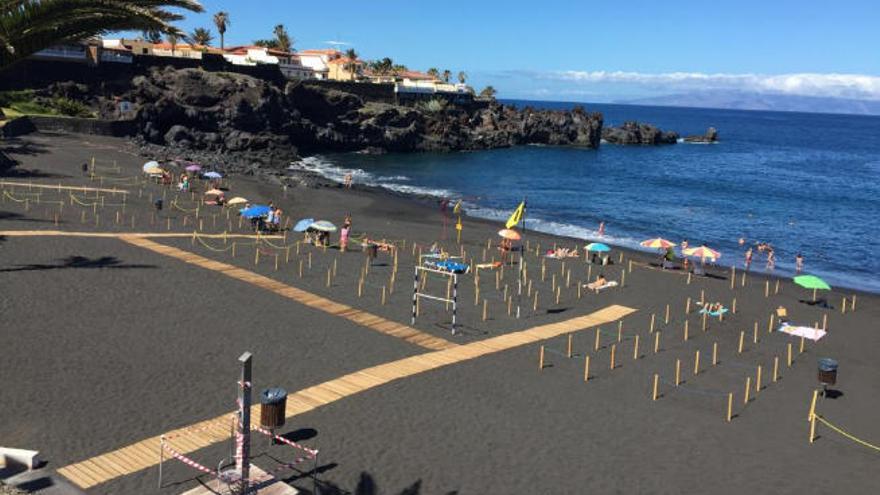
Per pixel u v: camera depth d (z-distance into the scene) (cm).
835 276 5784
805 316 4091
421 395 2483
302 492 1806
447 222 7138
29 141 8588
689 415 2505
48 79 10762
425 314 3525
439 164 13362
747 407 2619
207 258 4259
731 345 3416
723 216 8819
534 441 2198
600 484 1964
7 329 2770
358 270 4384
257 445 2034
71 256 3944
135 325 2967
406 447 2092
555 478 1980
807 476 2111
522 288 4306
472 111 18388
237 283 3772
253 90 12431
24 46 1506
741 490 1994
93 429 2044
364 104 15262
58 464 1833
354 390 2478
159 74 11712
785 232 7881
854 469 2178
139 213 5575
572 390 2655
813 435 2386
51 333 2781
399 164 12988
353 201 7906
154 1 1689
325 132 13850
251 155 11544
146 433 2044
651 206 9425
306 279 4016
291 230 5681
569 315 3741
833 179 13875
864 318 4128
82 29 1593
